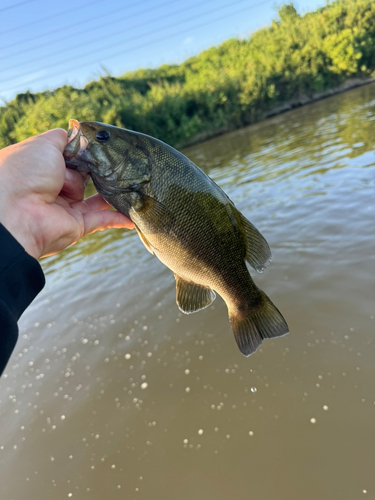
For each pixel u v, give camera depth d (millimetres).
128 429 568
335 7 7125
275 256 926
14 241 222
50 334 918
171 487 478
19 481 540
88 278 1215
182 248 315
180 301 330
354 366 543
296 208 1205
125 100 5324
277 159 2170
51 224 262
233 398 563
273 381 567
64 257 1619
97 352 780
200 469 485
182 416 562
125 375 684
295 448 473
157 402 602
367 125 2195
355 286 695
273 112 6102
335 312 653
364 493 411
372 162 1409
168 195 308
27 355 858
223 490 457
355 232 895
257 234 341
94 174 307
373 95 4008
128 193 309
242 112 5840
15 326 194
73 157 301
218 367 631
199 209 314
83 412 627
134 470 509
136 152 309
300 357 590
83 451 556
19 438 613
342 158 1637
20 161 256
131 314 883
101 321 899
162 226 310
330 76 6680
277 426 505
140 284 1029
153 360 700
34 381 750
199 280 328
